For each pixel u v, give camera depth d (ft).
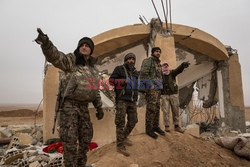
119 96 14.65
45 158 20.56
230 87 40.22
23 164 20.43
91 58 11.50
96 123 24.58
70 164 9.92
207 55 39.37
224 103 40.27
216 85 43.34
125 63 15.43
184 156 15.47
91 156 16.60
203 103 45.93
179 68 19.57
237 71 40.65
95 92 11.16
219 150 17.84
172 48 28.45
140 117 24.09
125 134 15.67
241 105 39.88
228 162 16.03
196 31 33.27
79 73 10.51
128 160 13.91
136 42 33.42
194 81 47.67
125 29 31.81
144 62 17.42
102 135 24.38
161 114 24.77
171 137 18.03
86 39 11.02
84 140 10.85
